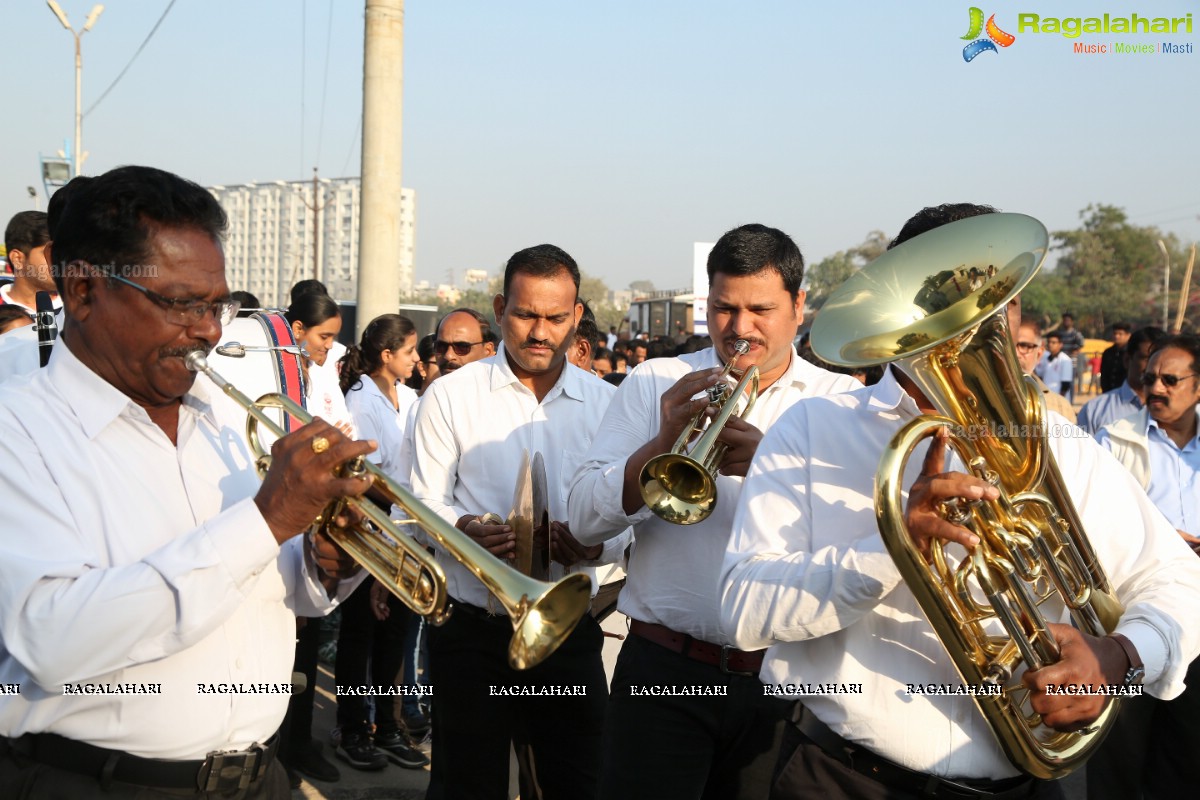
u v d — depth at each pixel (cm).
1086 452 224
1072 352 2277
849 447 224
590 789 357
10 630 180
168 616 182
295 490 186
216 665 203
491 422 384
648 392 333
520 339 374
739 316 299
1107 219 5925
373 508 198
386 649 511
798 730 226
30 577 180
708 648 300
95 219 186
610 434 332
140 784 196
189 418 214
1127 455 436
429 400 388
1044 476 192
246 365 235
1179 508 426
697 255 1129
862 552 200
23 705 195
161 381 194
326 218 8931
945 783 208
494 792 351
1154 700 382
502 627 345
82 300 192
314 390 443
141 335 190
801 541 223
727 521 299
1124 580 220
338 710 514
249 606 212
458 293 10819
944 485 180
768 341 301
